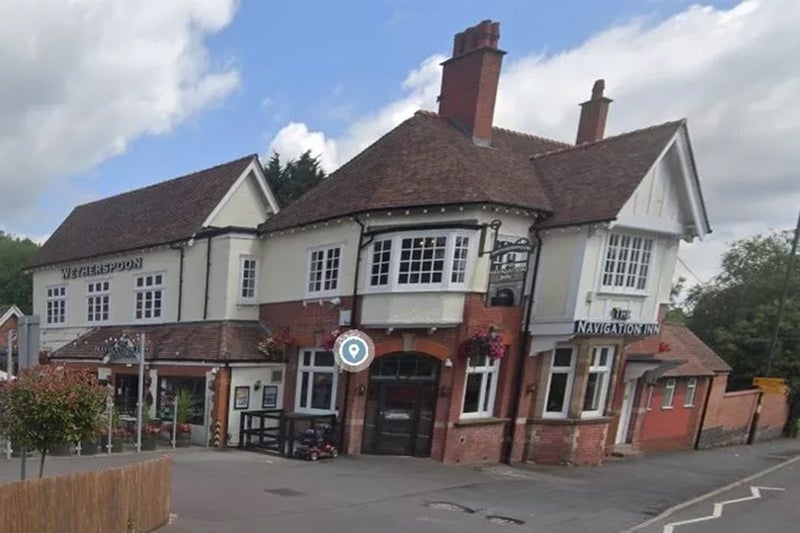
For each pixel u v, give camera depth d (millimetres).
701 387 24781
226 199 22406
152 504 8195
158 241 22938
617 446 20234
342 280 17609
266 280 20734
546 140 22250
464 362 16000
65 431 8102
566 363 17625
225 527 8641
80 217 32031
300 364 18953
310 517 9586
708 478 16812
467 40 18969
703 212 17641
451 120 19188
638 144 17344
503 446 17062
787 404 30953
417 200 16172
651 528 10484
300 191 38438
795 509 12812
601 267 16484
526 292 17172
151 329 22438
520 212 16422
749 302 34500
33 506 5965
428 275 15969
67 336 28297
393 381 16641
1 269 54062
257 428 18188
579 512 11391
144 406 17375
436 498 11812
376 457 16109
